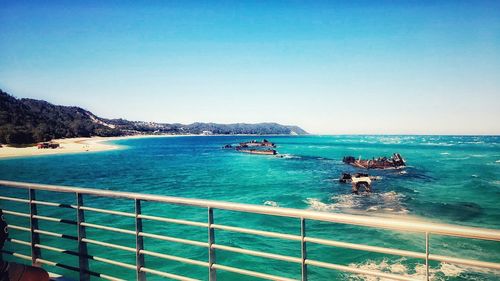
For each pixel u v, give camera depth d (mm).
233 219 20656
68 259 12906
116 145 146375
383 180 40094
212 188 34094
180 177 43094
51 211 22500
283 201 27047
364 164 54250
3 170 52219
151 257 13406
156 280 11078
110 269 11883
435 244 14992
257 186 35094
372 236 16344
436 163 63375
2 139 106812
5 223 1753
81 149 109562
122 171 50656
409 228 1958
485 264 1772
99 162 67250
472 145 156625
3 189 34219
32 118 157125
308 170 51375
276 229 18266
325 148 128250
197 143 183125
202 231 17484
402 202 26734
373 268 12391
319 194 30141
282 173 47062
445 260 1871
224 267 2678
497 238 1709
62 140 152875
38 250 3713
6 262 1638
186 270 12195
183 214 21875
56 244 14688
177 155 89500
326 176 43406
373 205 25578
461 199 27938
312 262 2322
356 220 2105
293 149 120250
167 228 18000
